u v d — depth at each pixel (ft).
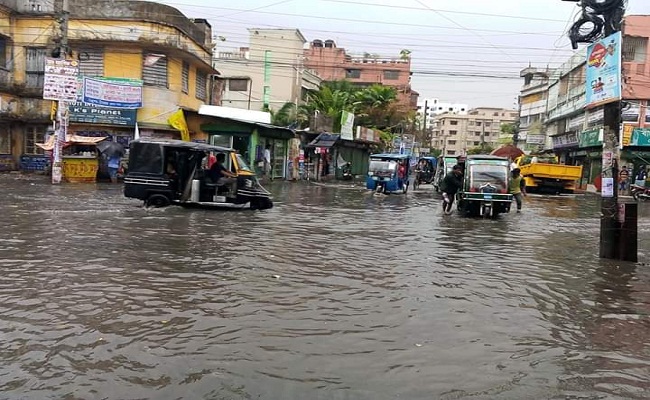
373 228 45.62
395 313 20.83
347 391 13.79
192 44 90.43
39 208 46.34
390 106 188.24
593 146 127.44
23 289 21.80
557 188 116.47
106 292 21.79
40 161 86.07
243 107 146.92
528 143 187.62
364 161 173.06
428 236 42.55
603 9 34.65
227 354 15.89
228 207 55.47
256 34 158.30
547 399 13.82
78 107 80.48
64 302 20.29
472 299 23.47
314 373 14.83
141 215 45.39
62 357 15.20
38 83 85.46
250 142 93.76
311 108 145.79
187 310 19.93
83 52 82.48
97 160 76.54
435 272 28.73
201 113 89.40
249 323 18.78
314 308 20.95
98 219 41.75
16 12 83.61
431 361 16.10
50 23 83.82
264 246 33.71
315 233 40.73
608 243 35.50
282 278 25.58
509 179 60.59
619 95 34.27
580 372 15.70
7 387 13.28
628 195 117.91
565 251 38.06
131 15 83.05
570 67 151.64
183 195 52.24
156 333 17.40
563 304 23.35
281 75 154.92
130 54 82.43
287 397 13.30
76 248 30.19
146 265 26.81
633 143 116.57
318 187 101.19
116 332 17.35
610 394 14.25
